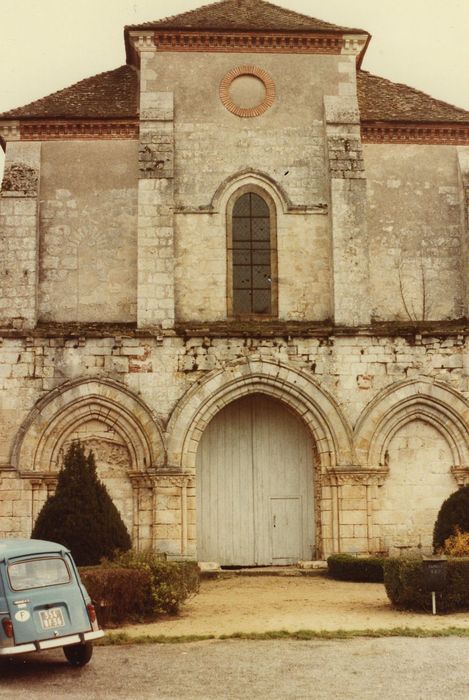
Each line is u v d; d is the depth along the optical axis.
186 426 25.98
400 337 26.75
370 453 26.23
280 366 26.42
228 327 26.55
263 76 28.59
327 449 26.36
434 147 29.02
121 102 29.23
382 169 28.75
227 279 27.56
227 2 31.22
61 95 29.48
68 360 26.14
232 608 19.84
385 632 16.14
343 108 28.36
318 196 28.08
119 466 26.17
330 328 26.53
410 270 28.27
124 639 16.00
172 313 26.53
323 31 28.53
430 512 26.48
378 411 26.41
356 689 12.42
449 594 18.58
